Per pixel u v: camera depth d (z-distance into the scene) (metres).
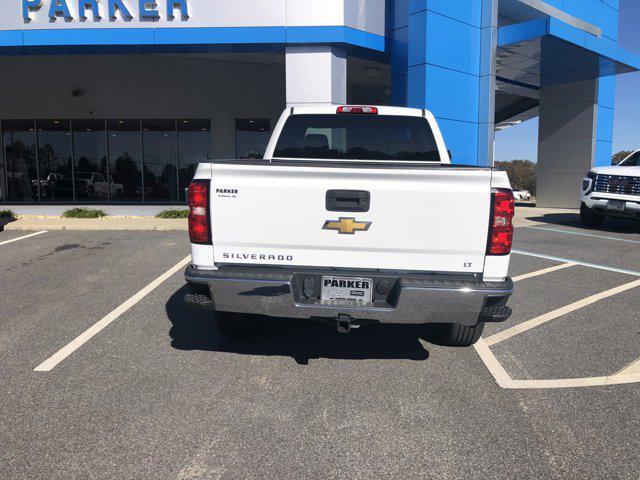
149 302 5.69
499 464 2.79
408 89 11.92
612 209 11.30
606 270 7.46
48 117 16.89
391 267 3.55
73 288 6.23
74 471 2.70
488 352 4.38
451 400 3.51
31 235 9.95
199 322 5.07
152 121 16.97
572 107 17.86
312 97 11.43
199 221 3.63
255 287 3.51
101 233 10.23
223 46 11.47
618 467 2.77
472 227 3.45
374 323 3.62
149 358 4.18
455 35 12.00
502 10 14.32
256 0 11.11
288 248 3.60
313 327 4.98
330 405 3.42
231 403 3.43
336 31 11.10
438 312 3.44
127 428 3.11
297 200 3.53
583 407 3.42
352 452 2.89
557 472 2.72
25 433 3.05
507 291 3.39
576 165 17.89
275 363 4.11
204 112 16.89
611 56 14.75
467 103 12.41
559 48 13.73
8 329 4.83
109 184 17.17
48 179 17.19
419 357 4.27
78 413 3.28
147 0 11.13
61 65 16.62
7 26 11.30
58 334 4.70
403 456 2.86
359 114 5.14
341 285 3.56
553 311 5.51
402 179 3.45
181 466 2.75
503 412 3.35
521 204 22.84
